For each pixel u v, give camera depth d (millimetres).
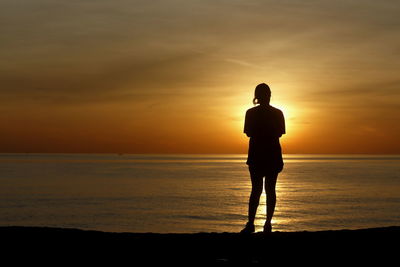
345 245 6754
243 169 191375
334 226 41250
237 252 6453
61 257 6250
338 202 61656
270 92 7684
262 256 6230
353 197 68562
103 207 55375
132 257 6242
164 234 7629
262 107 7609
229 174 144125
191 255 6312
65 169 187875
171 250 6590
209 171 170375
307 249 6551
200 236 7441
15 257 6262
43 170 175500
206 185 93250
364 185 94938
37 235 7523
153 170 179875
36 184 95125
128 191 78438
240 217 46750
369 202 61719
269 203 7598
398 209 54094
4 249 6688
